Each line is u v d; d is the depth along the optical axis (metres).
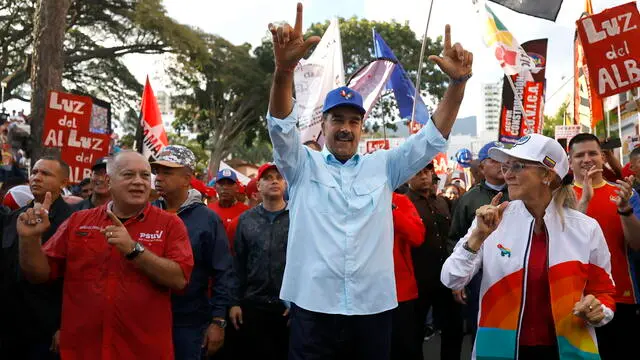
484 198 5.62
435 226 6.12
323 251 3.18
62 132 7.93
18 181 6.81
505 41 8.52
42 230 3.38
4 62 26.22
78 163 7.99
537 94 8.62
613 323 4.55
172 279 3.38
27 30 26.00
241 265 5.28
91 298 3.33
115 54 29.41
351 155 3.39
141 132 9.70
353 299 3.15
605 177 5.90
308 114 8.07
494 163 5.58
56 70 11.45
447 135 3.33
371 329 3.20
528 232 3.23
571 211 3.25
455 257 3.24
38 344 4.35
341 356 3.24
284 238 5.13
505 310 3.20
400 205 5.25
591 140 4.68
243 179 10.98
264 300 5.09
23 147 17.42
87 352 3.32
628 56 6.06
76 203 5.44
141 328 3.34
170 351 3.45
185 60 30.03
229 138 39.00
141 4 27.06
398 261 5.21
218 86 36.66
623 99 16.84
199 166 39.34
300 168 3.38
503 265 3.22
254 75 35.41
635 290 4.50
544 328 3.19
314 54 8.34
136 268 3.38
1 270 4.39
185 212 4.54
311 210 3.27
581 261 3.16
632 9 6.05
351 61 31.23
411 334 5.21
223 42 33.91
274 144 3.29
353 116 3.38
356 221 3.22
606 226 4.53
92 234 3.43
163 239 3.48
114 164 3.48
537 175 3.20
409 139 3.43
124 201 3.44
